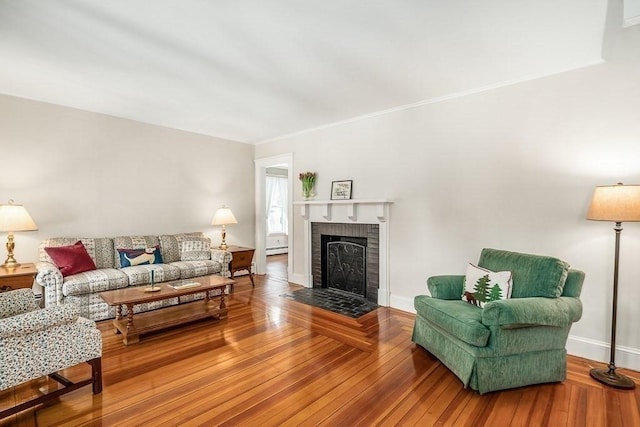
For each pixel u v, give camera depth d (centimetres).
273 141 545
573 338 262
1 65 267
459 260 327
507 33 215
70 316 186
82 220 391
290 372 228
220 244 521
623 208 206
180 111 393
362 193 414
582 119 256
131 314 279
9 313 197
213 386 210
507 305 198
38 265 319
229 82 301
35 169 358
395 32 214
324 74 282
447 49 237
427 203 351
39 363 175
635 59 234
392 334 299
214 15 195
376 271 399
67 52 244
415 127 361
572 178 262
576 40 223
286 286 488
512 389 209
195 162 500
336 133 444
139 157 439
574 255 262
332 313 359
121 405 189
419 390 206
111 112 401
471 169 318
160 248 429
